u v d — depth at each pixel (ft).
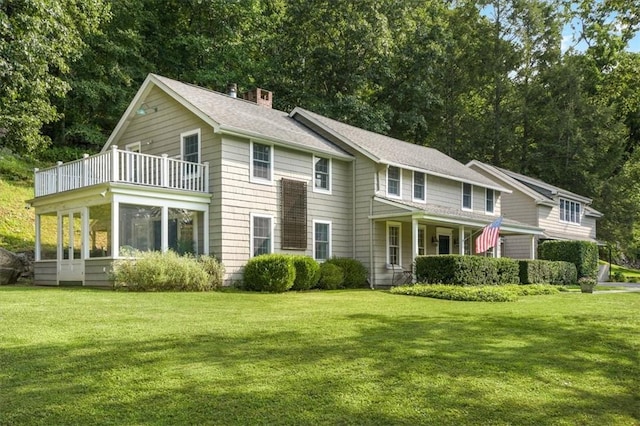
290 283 47.57
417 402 14.10
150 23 98.02
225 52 102.94
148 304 31.09
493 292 42.37
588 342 22.70
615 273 107.04
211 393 14.35
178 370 16.38
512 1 124.26
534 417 13.38
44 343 19.49
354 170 62.59
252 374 16.14
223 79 98.68
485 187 78.89
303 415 12.95
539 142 125.49
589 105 118.73
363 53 106.01
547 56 125.49
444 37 113.50
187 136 52.60
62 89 58.90
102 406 13.28
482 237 55.21
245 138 51.03
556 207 96.94
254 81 105.50
